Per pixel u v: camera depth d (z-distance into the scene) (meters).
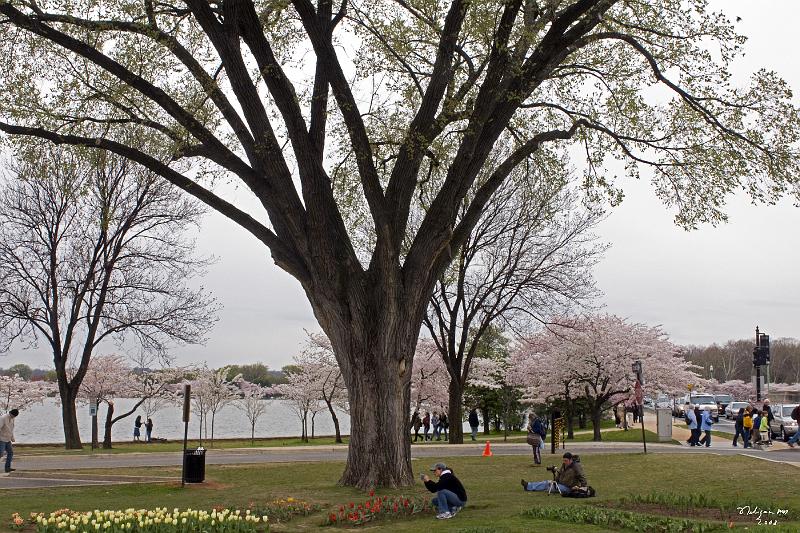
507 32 16.84
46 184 34.00
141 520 11.93
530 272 35.91
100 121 17.06
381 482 16.14
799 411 31.48
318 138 17.22
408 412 16.78
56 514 12.73
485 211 35.91
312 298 17.00
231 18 16.44
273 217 17.05
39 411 122.50
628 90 18.66
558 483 16.33
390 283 16.39
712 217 18.75
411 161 16.98
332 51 17.02
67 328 36.09
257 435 66.62
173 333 36.31
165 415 119.69
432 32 18.56
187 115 16.75
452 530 11.45
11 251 34.53
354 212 21.20
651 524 11.66
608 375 42.56
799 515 13.48
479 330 37.47
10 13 15.43
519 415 61.97
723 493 16.41
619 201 19.05
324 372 47.81
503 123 17.34
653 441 38.12
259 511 13.36
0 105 16.77
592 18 17.22
